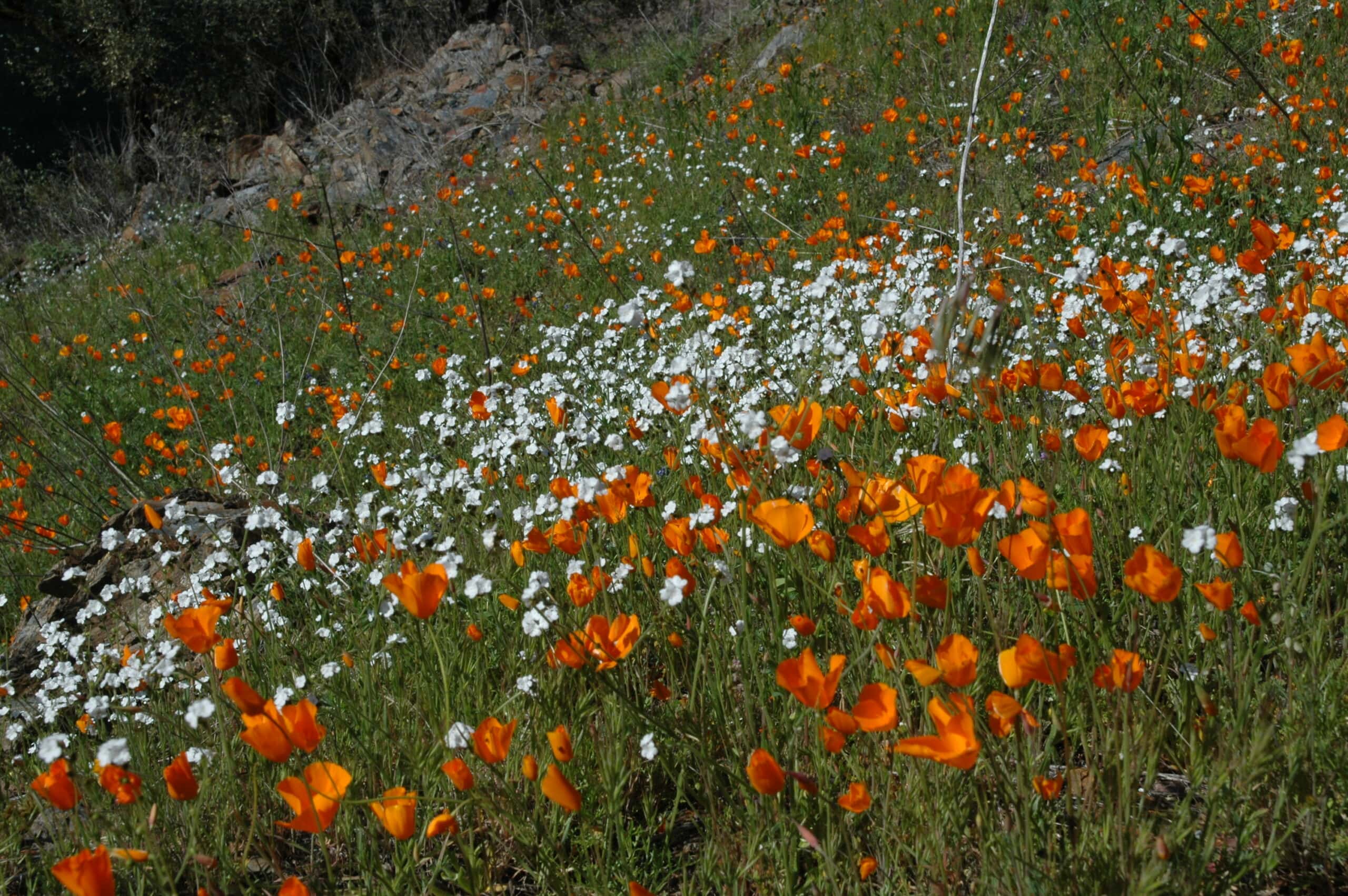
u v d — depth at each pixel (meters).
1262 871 1.63
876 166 9.16
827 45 12.30
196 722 1.67
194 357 9.31
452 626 2.54
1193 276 4.39
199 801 2.25
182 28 20.19
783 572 2.43
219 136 20.67
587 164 11.88
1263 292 3.23
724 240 8.47
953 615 2.17
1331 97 6.97
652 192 10.30
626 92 14.37
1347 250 4.51
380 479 3.24
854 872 1.70
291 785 1.61
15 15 21.33
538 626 1.93
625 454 3.74
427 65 17.31
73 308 12.34
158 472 7.11
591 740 2.22
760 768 1.51
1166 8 9.18
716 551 2.24
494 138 14.58
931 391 2.48
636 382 4.71
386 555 2.66
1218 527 2.28
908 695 1.99
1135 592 2.04
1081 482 2.64
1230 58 8.25
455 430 4.58
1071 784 1.62
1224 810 1.68
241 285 11.43
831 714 1.46
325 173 14.73
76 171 19.80
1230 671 1.71
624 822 2.19
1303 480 2.25
